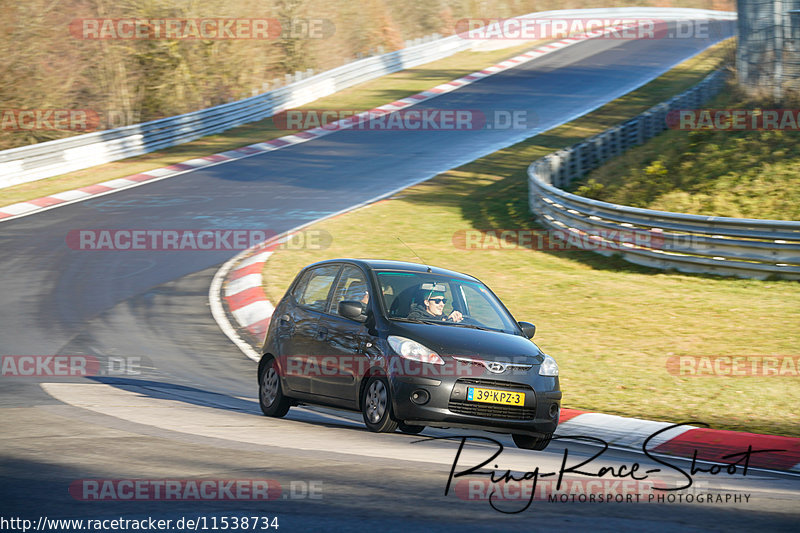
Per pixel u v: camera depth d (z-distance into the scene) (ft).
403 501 58.85
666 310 164.86
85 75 417.08
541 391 87.45
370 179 315.58
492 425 84.64
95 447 72.28
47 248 213.46
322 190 295.89
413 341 86.38
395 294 94.17
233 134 403.13
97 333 148.25
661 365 131.95
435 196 289.94
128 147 347.56
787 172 221.25
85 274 192.03
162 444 74.90
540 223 249.14
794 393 117.50
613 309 167.12
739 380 123.65
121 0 426.92
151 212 257.14
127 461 67.51
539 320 160.56
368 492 60.85
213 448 74.28
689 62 588.09
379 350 87.66
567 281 191.01
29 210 254.68
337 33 614.75
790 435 99.76
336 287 99.19
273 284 184.85
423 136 397.80
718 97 296.30
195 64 462.19
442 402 83.71
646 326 154.61
